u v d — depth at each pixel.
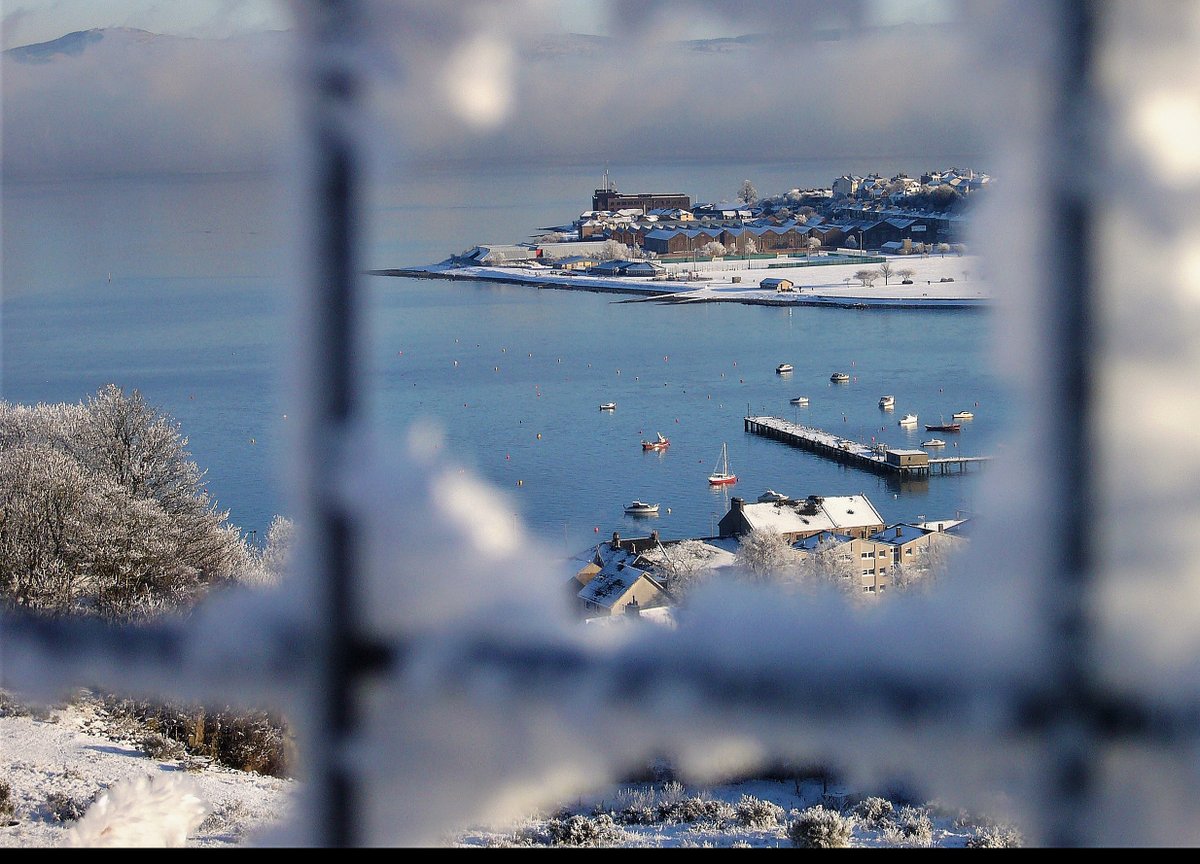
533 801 21.47
